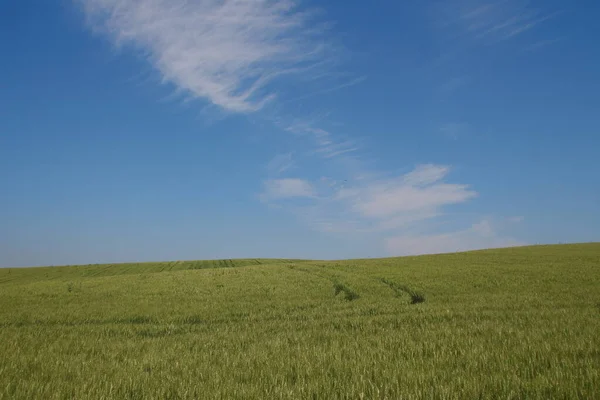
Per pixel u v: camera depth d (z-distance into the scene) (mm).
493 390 6941
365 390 7246
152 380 8547
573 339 10914
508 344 10648
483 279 32344
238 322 19656
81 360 11133
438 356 9789
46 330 17688
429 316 17547
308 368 8930
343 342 12352
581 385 6930
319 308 22734
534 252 57688
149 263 84812
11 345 13586
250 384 7953
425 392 6922
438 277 34531
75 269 75250
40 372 9727
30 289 35469
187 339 14625
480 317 16750
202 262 86562
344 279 35562
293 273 43250
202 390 7613
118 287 35781
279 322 18328
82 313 23234
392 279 34125
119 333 17062
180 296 29672
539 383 7199
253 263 83500
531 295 24344
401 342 11609
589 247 64438
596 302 20859
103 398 7426
